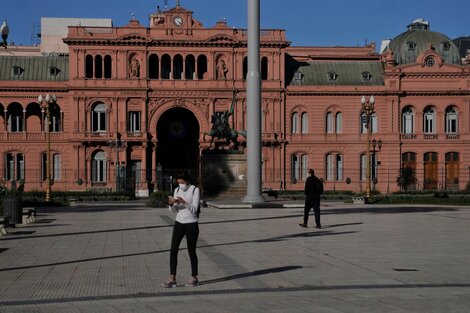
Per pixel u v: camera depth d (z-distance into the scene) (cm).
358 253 2716
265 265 2395
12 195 4503
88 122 10631
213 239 3256
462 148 11269
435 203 7012
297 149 11094
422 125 11269
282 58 10988
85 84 10612
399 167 11156
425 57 11244
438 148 11256
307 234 3497
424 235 3438
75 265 2427
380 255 2652
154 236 3406
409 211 5553
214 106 10806
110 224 4169
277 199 7288
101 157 10712
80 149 10619
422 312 1622
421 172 11244
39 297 1856
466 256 2619
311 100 11138
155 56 10819
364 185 11131
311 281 2062
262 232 3612
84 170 10631
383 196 7531
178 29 10744
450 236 3384
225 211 5341
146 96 10675
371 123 11212
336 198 8781
